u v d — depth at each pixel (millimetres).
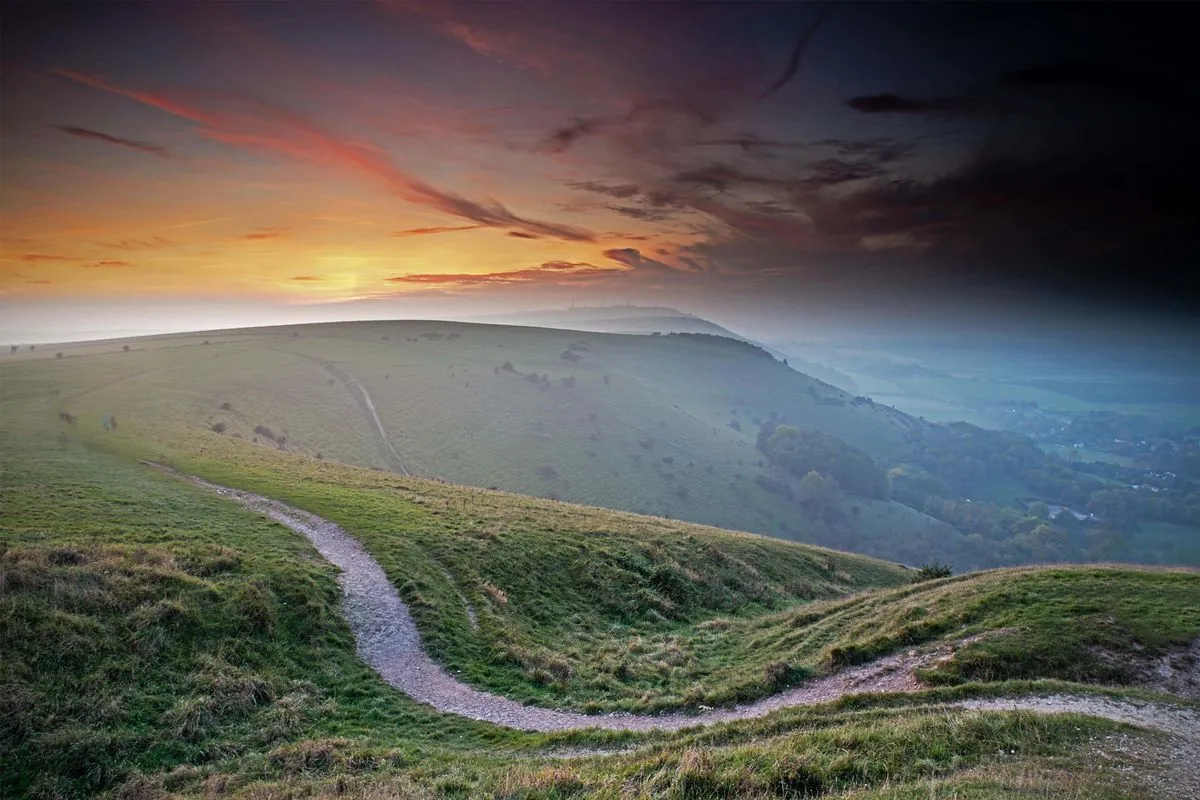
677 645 28906
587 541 39469
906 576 56219
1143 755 14109
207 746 16328
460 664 23312
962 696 18641
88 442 55219
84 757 14828
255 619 21891
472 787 14094
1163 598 24031
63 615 18625
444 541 34219
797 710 18828
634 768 14484
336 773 15375
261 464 52156
